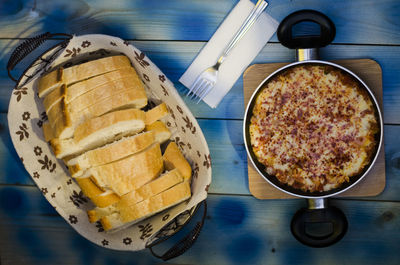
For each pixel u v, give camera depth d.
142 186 0.83
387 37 0.89
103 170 0.83
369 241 0.90
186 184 0.85
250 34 0.89
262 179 0.90
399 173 0.89
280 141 0.88
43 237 0.94
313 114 0.87
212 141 0.91
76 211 0.88
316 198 0.86
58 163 0.89
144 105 0.87
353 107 0.86
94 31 0.91
